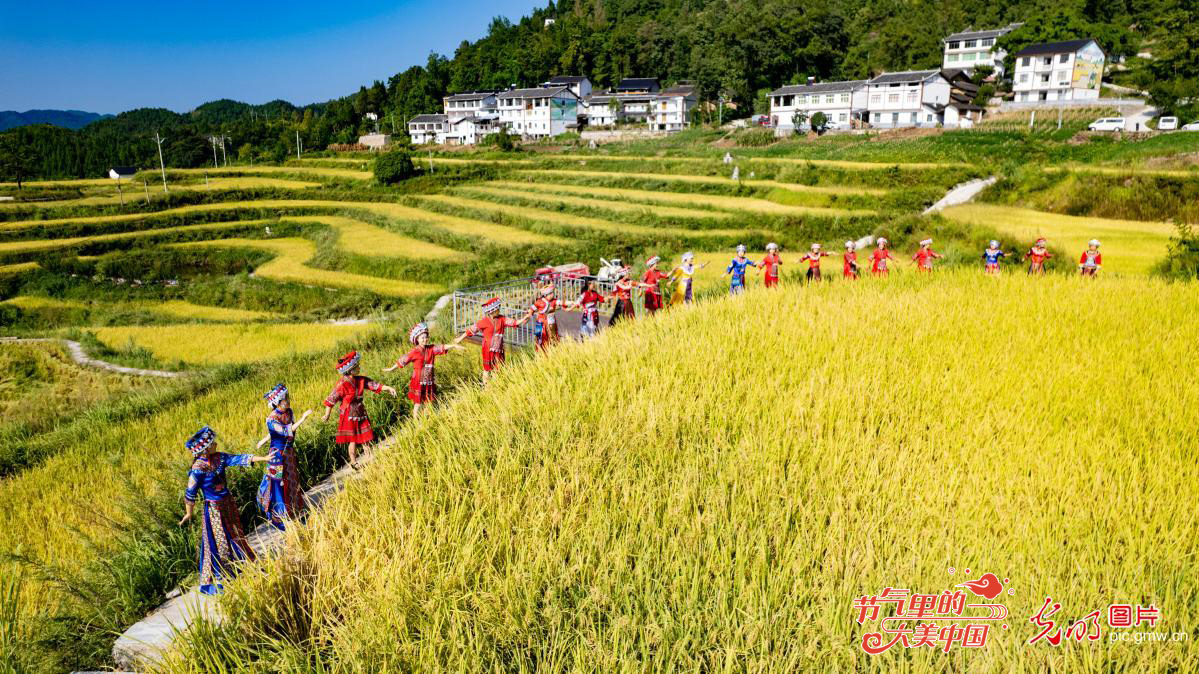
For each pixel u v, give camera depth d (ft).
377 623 15.96
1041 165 182.91
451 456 23.32
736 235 172.45
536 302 42.11
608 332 39.65
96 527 31.89
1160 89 224.33
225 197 296.10
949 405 26.09
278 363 73.51
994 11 388.98
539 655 14.87
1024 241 120.37
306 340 115.75
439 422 28.02
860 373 29.30
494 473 21.93
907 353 32.65
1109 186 154.51
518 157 323.16
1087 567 16.24
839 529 17.85
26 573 25.02
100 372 102.99
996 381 28.32
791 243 170.09
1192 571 15.97
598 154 309.42
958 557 16.61
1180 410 25.23
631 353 33.19
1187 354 31.81
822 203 196.34
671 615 15.42
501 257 176.55
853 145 259.80
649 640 15.02
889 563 16.53
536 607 16.24
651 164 271.08
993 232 127.44
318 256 197.77
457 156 352.69
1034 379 28.60
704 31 475.31
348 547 19.11
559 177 269.44
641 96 422.00
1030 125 242.78
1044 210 161.38
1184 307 41.70
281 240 239.71
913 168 204.74
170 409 59.57
